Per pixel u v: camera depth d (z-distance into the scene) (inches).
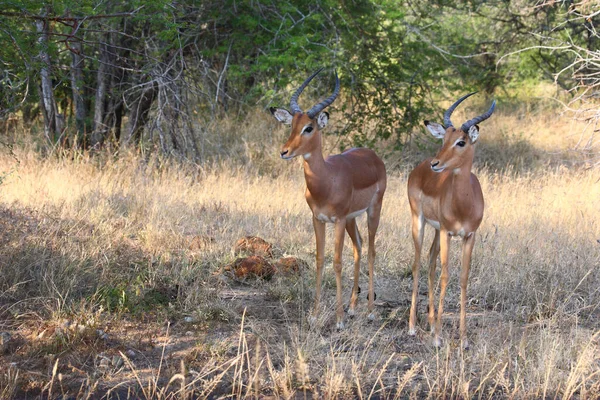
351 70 671.1
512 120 920.3
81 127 676.1
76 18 359.6
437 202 302.7
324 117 311.4
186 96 636.1
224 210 493.4
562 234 440.5
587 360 265.4
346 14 666.8
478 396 250.1
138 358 275.9
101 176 563.5
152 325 306.5
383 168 356.2
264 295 353.1
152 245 399.9
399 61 705.0
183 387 236.1
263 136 748.6
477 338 301.4
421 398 249.1
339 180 315.9
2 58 384.2
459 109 971.3
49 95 644.7
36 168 557.6
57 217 406.9
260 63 627.8
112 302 319.3
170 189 538.6
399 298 364.5
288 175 661.3
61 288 319.0
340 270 317.7
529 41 927.0
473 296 361.7
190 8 629.9
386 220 487.8
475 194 291.9
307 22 645.3
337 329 315.6
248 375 263.0
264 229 454.9
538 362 267.1
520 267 380.5
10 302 309.9
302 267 381.1
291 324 316.5
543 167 695.1
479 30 1001.5
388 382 260.7
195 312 315.9
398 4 700.0
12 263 327.9
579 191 581.9
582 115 867.4
